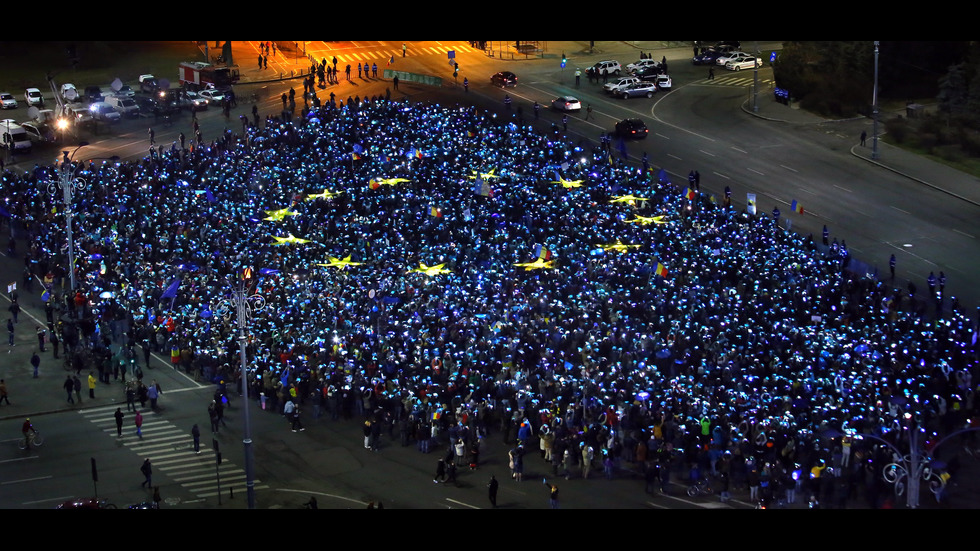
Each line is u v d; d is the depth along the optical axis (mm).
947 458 70000
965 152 126312
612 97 147125
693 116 140250
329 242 94438
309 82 148250
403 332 79562
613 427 69188
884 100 142750
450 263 90250
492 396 74312
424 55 166750
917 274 99375
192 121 138875
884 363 75875
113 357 81625
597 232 94938
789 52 144750
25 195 106688
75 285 90250
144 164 113750
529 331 79000
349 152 113688
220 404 74500
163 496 66125
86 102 141250
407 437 73062
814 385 71750
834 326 82125
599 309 82375
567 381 72625
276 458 71312
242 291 62844
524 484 67562
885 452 66250
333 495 66375
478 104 142625
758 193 117312
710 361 75875
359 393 76250
